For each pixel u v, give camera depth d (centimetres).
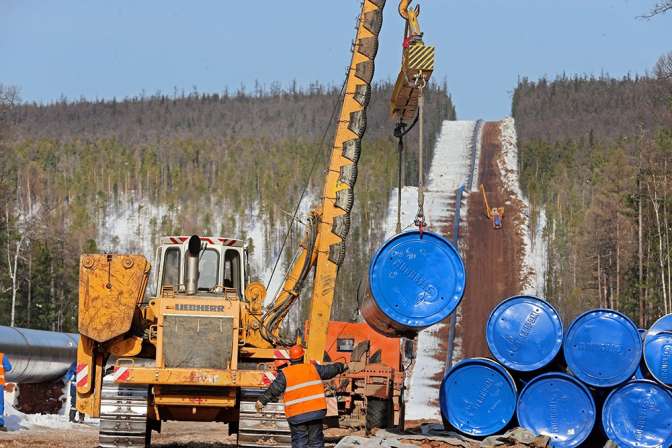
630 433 6112
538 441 6019
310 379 4806
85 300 5953
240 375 5825
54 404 11912
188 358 5897
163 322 5912
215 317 5950
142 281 6028
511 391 6278
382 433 6169
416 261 6003
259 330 6494
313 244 6756
